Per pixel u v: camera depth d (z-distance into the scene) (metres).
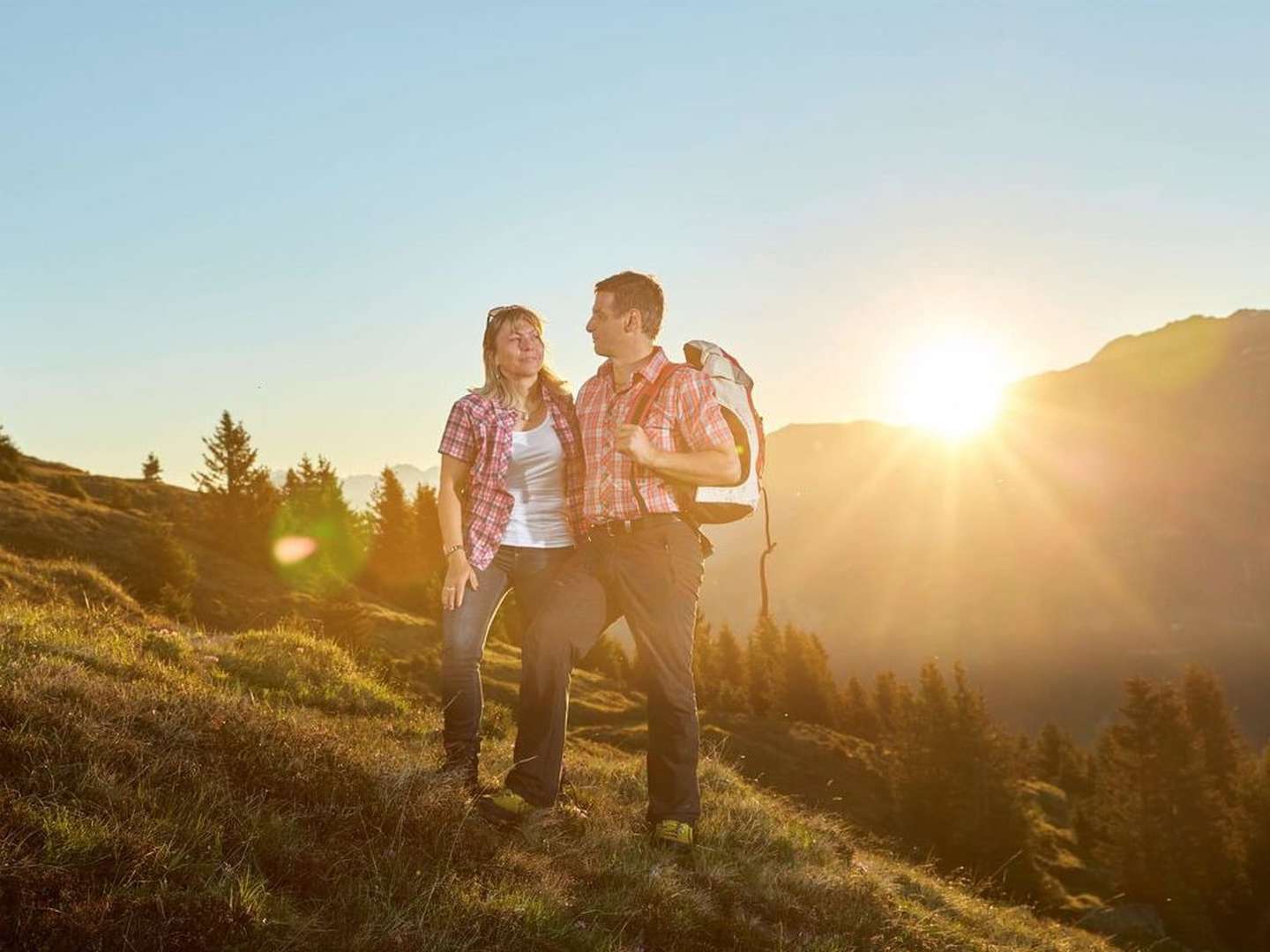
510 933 3.69
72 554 48.28
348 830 4.02
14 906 2.81
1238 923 52.84
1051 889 49.03
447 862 4.04
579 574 5.42
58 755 3.68
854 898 5.75
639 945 4.11
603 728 42.78
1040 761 92.88
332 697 8.89
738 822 6.41
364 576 75.50
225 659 9.05
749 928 4.63
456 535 5.42
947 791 52.22
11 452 64.81
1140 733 60.09
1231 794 72.62
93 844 3.19
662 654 5.33
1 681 4.33
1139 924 44.81
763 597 5.45
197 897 3.10
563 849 4.85
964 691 56.94
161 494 80.50
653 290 5.48
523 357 5.48
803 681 87.19
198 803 3.67
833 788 55.50
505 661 53.81
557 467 5.64
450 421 5.48
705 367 5.52
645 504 5.27
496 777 6.38
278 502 67.69
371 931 3.34
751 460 5.40
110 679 5.31
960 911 8.44
